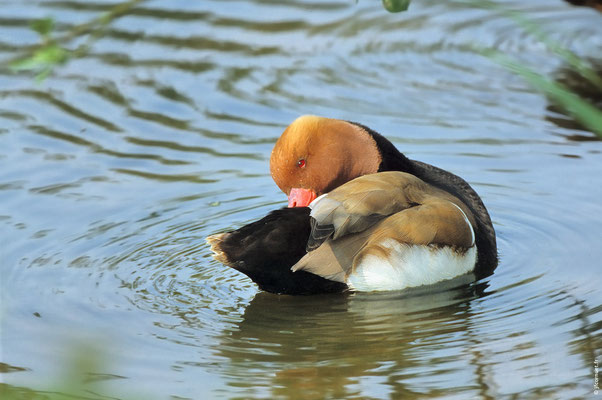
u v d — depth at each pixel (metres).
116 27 17.41
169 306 8.80
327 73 15.81
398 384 7.19
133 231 10.66
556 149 12.98
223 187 12.02
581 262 9.61
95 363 3.58
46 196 11.74
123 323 8.45
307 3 18.69
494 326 8.24
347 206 8.71
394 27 17.83
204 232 10.59
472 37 17.36
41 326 8.41
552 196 11.45
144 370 7.56
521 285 9.15
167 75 15.69
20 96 15.03
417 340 8.02
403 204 8.98
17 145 13.33
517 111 14.36
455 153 12.89
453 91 15.15
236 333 8.26
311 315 8.63
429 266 8.91
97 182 12.20
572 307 8.56
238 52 16.59
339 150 9.94
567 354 7.63
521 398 6.92
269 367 7.58
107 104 14.73
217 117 14.29
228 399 7.04
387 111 14.34
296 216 8.62
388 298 8.88
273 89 15.20
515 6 18.80
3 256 10.01
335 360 7.68
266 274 8.55
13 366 7.68
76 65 16.12
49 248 10.20
